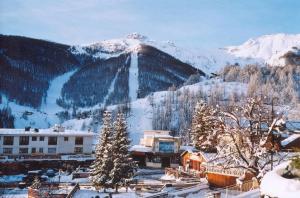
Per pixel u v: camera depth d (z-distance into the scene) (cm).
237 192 3491
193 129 8269
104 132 6150
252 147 2822
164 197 4212
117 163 5766
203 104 7900
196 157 7119
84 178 7331
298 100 15950
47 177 7400
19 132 9250
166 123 19662
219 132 2969
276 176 1177
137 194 5316
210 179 5072
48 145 9431
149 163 9294
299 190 1081
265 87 17925
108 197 5150
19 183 6688
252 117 2881
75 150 9694
